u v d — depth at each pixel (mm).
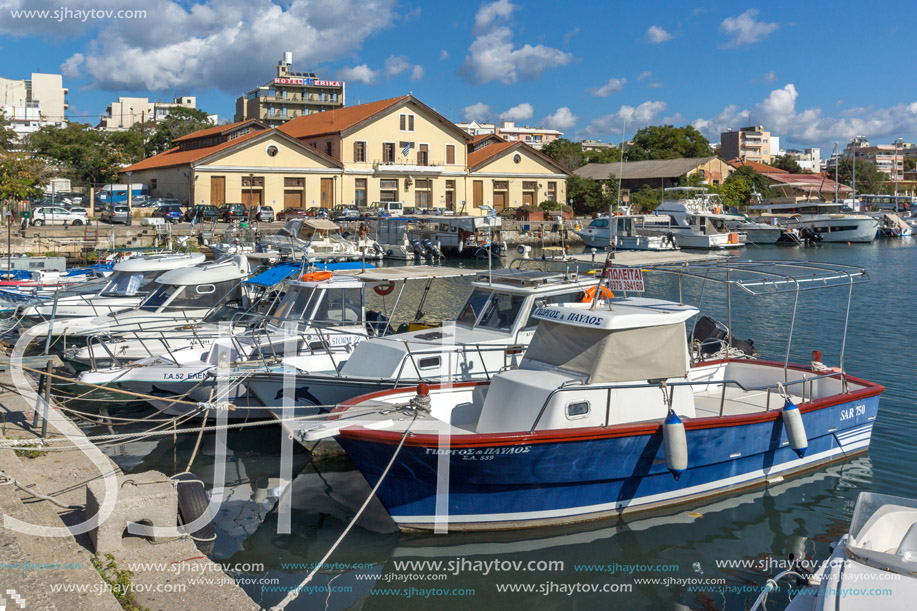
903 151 157500
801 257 46094
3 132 51062
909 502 6941
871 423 11445
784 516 9438
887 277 34719
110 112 130250
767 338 20266
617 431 8836
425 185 59781
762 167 97625
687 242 49781
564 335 9695
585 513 9188
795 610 6297
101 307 16969
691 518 9414
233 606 6129
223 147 51906
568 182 67875
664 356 9531
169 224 33562
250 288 16859
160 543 7160
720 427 9469
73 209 43094
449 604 7645
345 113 62344
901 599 5691
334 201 56219
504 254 45125
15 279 21953
